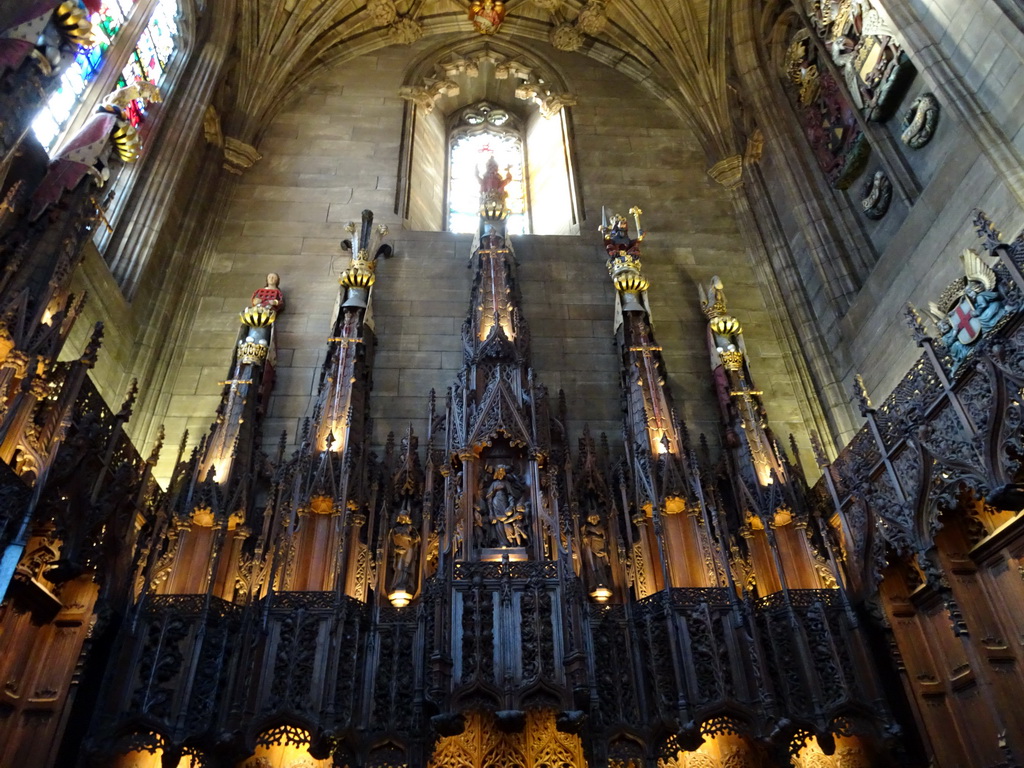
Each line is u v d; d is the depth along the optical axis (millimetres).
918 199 13781
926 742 11055
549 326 17750
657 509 12914
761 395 16391
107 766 10188
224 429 13758
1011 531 10531
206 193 19125
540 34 25281
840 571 12453
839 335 16375
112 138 11938
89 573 11000
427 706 10805
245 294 17875
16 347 9086
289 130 21656
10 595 9789
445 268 18750
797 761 11578
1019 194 10883
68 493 10039
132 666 10562
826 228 17594
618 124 23062
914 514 11227
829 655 11555
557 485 13148
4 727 9758
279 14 21891
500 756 11203
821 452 13828
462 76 25078
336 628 11258
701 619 11695
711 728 10852
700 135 22578
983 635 10750
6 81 9719
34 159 10844
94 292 13898
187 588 11945
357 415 14469
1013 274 9547
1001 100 11562
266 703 10680
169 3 18938
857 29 15898
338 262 18609
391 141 21766
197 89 18922
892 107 15297
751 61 21266
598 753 10945
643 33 24109
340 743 10703
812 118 19016
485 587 11586
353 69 23734
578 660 10805
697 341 17625
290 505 12695
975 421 10047
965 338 10711
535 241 19531
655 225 20328
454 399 14180
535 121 24969
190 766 10703
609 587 12875
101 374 14125
